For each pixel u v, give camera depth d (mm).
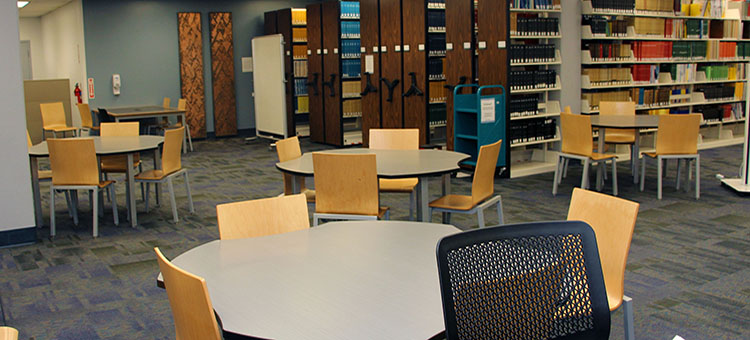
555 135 7730
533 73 7258
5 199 4793
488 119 6773
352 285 1908
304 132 11289
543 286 1516
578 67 7641
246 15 11961
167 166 5461
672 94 8969
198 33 11555
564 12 7414
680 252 4371
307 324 1625
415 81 8055
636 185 6672
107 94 10977
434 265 2090
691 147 5938
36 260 4496
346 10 9516
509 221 5301
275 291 1874
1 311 3533
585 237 1562
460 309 1423
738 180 6477
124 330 3262
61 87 11336
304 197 2760
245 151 10078
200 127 11773
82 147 4953
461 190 6637
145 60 11227
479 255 1459
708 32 9273
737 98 9930
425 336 1540
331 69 9812
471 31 7008
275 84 10219
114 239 5023
